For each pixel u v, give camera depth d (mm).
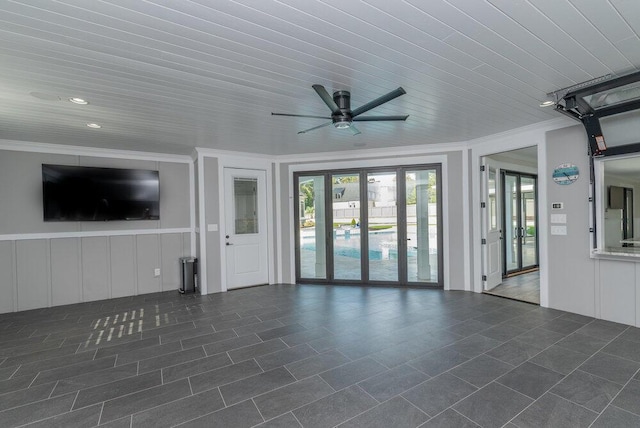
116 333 3432
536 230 6750
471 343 3006
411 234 5387
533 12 1791
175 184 5535
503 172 6066
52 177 4496
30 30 1857
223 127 3881
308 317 3854
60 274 4652
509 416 1938
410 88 2830
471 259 4973
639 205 3285
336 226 5680
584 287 3717
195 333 3404
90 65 2301
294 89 2787
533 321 3568
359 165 5465
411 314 3895
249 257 5625
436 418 1930
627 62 2402
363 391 2238
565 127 3799
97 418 1991
